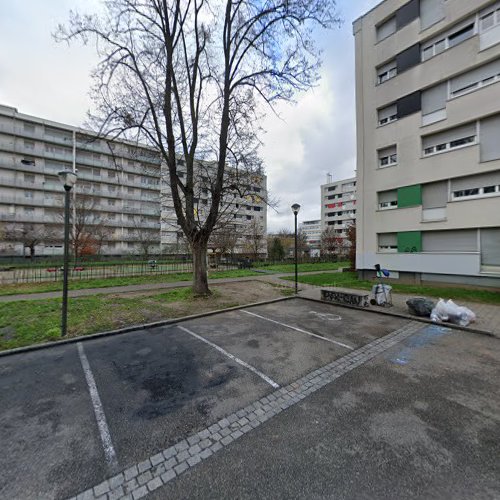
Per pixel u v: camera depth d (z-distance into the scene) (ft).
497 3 34.14
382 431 8.61
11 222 127.54
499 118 34.37
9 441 8.29
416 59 41.47
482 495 6.29
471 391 11.08
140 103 30.73
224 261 93.15
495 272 34.76
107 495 6.49
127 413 9.74
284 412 9.76
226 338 17.97
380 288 26.86
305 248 150.71
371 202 47.80
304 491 6.46
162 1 28.71
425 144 41.47
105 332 18.63
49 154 139.33
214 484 6.73
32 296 31.96
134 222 145.89
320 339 17.66
